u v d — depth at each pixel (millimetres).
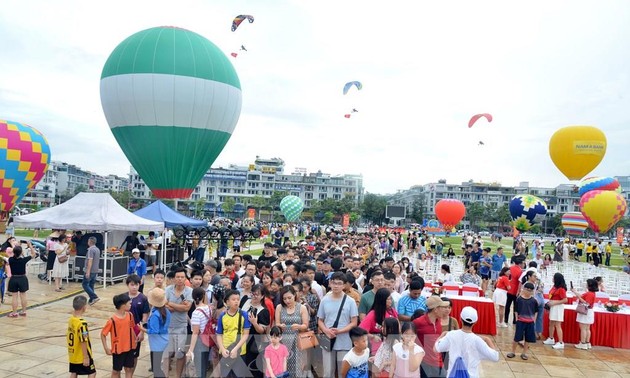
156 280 7898
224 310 7090
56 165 150500
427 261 23766
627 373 9750
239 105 31656
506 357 10664
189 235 24906
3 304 13969
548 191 147875
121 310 7258
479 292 14062
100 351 9742
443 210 51250
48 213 16891
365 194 154250
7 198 25422
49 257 17500
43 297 15102
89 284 14445
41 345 10055
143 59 27812
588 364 10289
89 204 17359
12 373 8406
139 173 30594
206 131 29516
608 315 11664
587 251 37281
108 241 20219
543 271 21484
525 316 10461
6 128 25141
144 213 21281
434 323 6949
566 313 11930
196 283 8234
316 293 8680
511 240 82875
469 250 24547
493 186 149375
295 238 53875
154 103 27719
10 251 14375
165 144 28594
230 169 140500
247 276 8023
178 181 30016
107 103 28844
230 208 123750
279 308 7227
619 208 37500
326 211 129875
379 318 6984
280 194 127812
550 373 9656
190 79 28125
